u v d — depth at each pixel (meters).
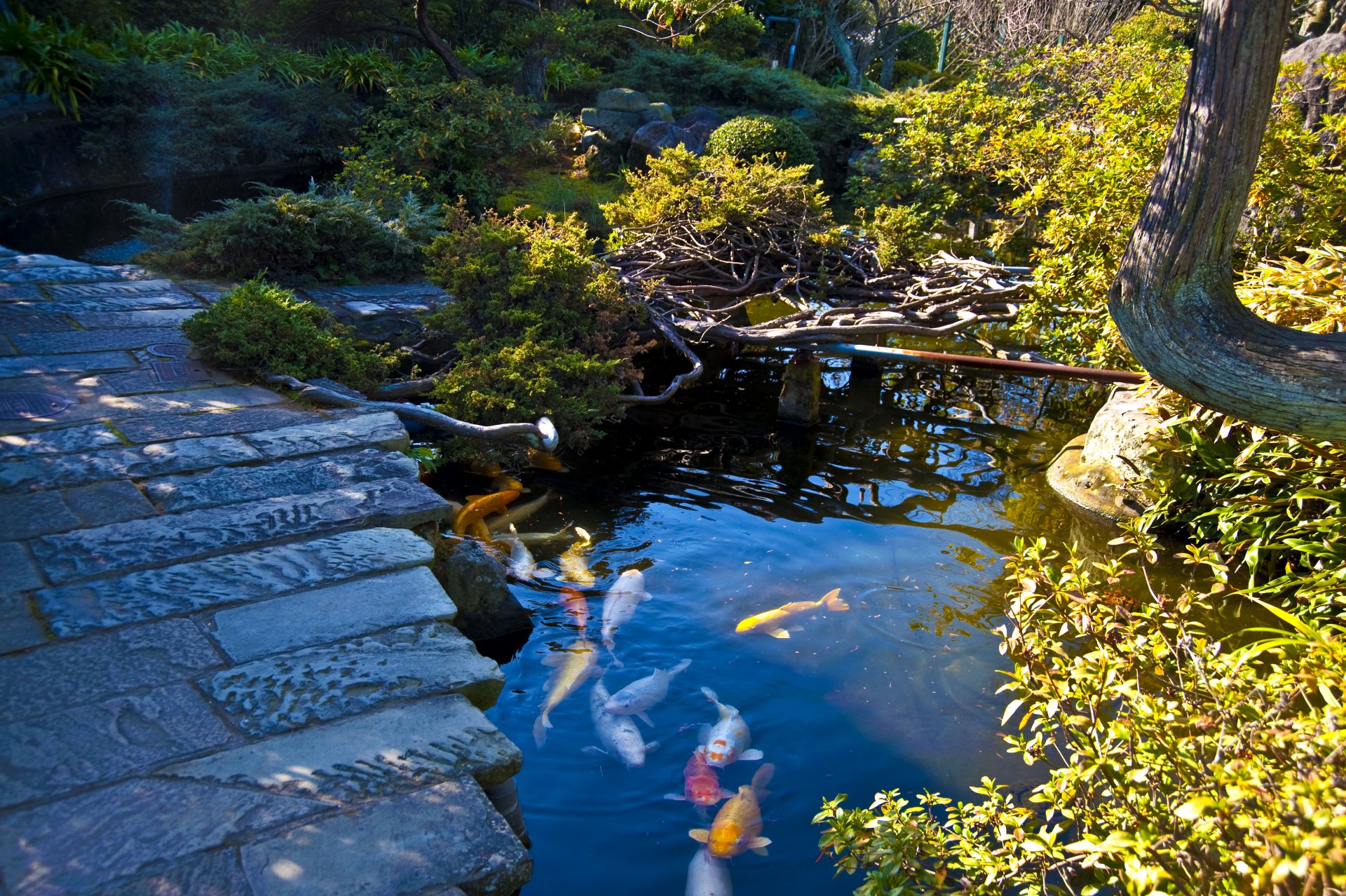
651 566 5.39
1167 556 5.70
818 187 9.80
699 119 18.61
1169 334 4.02
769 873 3.14
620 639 4.59
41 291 7.47
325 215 8.49
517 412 6.43
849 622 4.83
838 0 27.53
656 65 21.27
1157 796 2.48
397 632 3.08
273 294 6.30
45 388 5.30
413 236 9.52
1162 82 9.56
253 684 2.76
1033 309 8.05
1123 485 6.25
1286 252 7.92
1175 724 2.47
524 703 4.09
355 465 4.45
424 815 2.32
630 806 3.47
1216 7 3.77
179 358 6.02
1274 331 3.87
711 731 3.76
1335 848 1.74
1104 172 7.54
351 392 5.71
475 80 14.38
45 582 3.24
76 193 13.01
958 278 9.26
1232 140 3.76
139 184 13.88
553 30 18.48
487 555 4.84
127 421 4.88
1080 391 9.36
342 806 2.33
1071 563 2.95
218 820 2.25
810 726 3.97
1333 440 3.75
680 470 6.95
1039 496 6.65
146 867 2.10
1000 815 2.73
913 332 7.63
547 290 7.41
